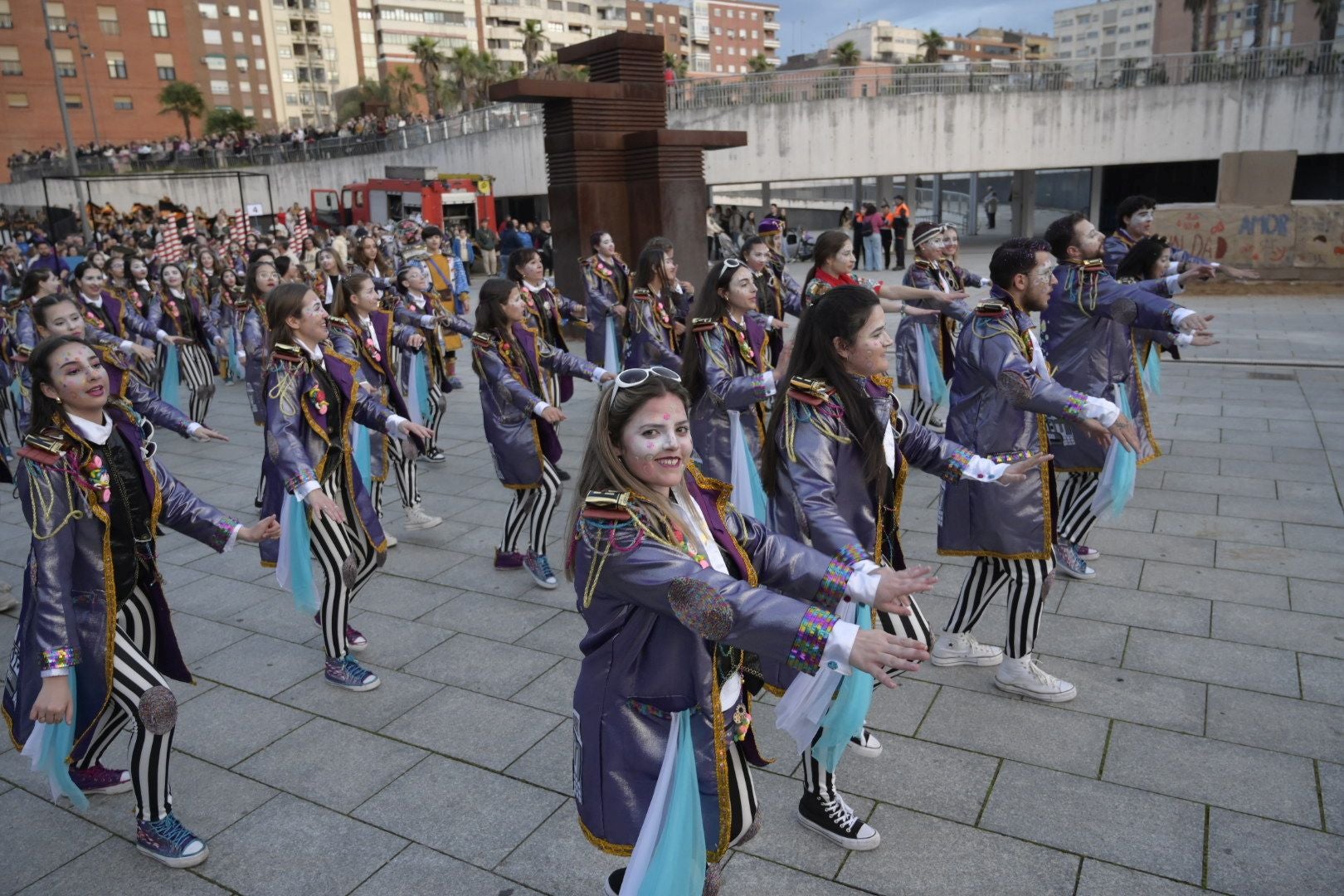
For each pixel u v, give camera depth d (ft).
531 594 17.56
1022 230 101.81
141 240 79.46
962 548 12.89
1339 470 22.12
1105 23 477.77
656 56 43.68
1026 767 11.48
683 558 6.56
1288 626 14.74
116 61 213.25
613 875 8.04
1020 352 12.10
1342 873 9.48
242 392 39.88
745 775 7.73
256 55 236.43
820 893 9.53
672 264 20.93
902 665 6.03
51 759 9.63
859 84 85.46
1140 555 17.72
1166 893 9.32
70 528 9.36
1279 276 52.95
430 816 11.07
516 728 12.97
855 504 9.60
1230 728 12.09
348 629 15.24
